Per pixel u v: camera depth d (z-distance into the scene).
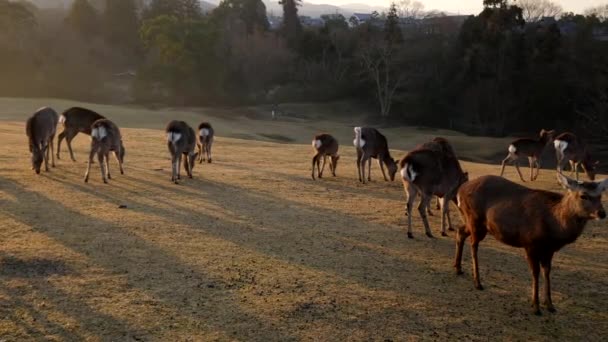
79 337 5.60
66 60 64.38
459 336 6.08
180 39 56.84
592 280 7.84
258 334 5.84
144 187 12.62
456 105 57.03
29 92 55.78
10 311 6.06
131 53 80.12
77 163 15.45
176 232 9.18
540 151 16.12
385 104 58.69
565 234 6.39
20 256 7.64
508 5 56.31
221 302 6.56
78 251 8.01
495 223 7.00
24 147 17.88
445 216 10.02
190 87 58.03
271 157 19.47
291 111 58.00
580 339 6.15
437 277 7.79
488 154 37.22
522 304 6.99
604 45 53.75
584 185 6.13
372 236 9.61
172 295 6.68
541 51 53.41
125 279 7.08
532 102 51.69
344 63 67.38
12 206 10.22
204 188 12.87
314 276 7.55
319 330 6.01
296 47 71.31
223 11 82.06
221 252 8.30
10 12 63.12
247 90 63.28
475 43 56.72
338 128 45.28
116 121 34.59
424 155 9.60
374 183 14.68
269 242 8.93
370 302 6.80
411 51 60.19
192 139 13.90
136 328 5.83
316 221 10.38
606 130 44.19
